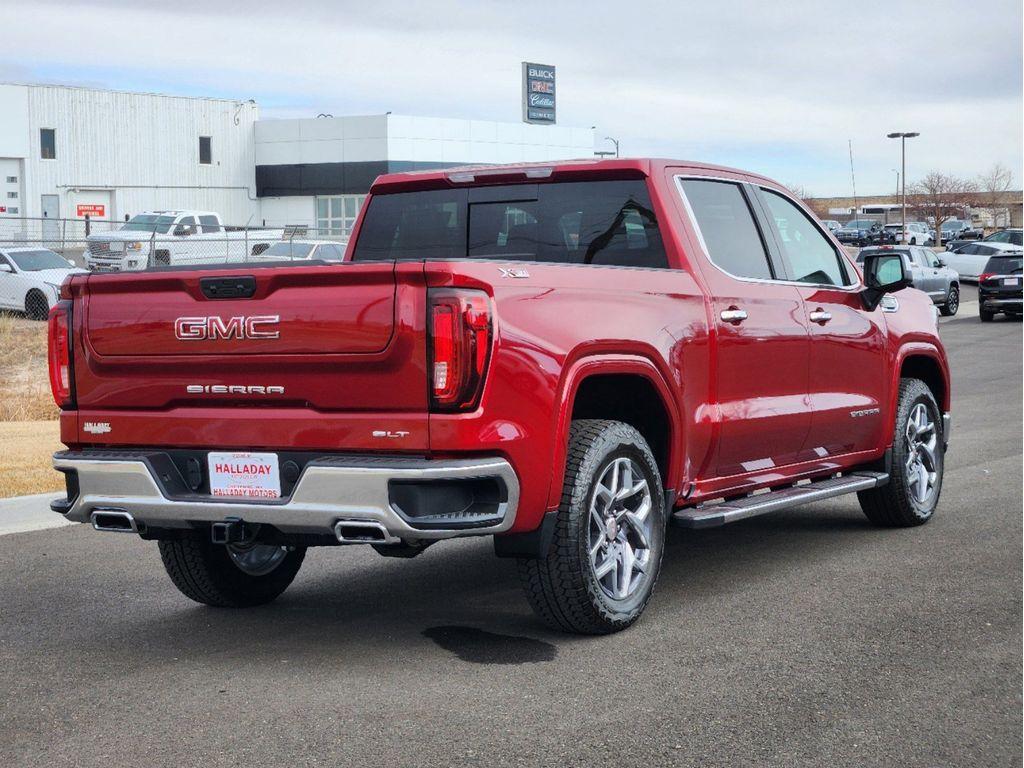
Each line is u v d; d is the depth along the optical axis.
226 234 33.47
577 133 61.75
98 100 55.19
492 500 4.87
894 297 8.01
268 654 5.33
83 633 5.72
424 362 4.73
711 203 6.57
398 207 6.91
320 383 4.90
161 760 4.11
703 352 6.08
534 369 4.96
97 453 5.37
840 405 7.19
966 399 16.83
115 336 5.30
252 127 59.22
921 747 4.17
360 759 4.08
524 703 4.61
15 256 27.73
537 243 6.52
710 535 7.92
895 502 7.79
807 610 5.95
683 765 4.01
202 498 5.12
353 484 4.75
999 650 5.26
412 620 5.86
